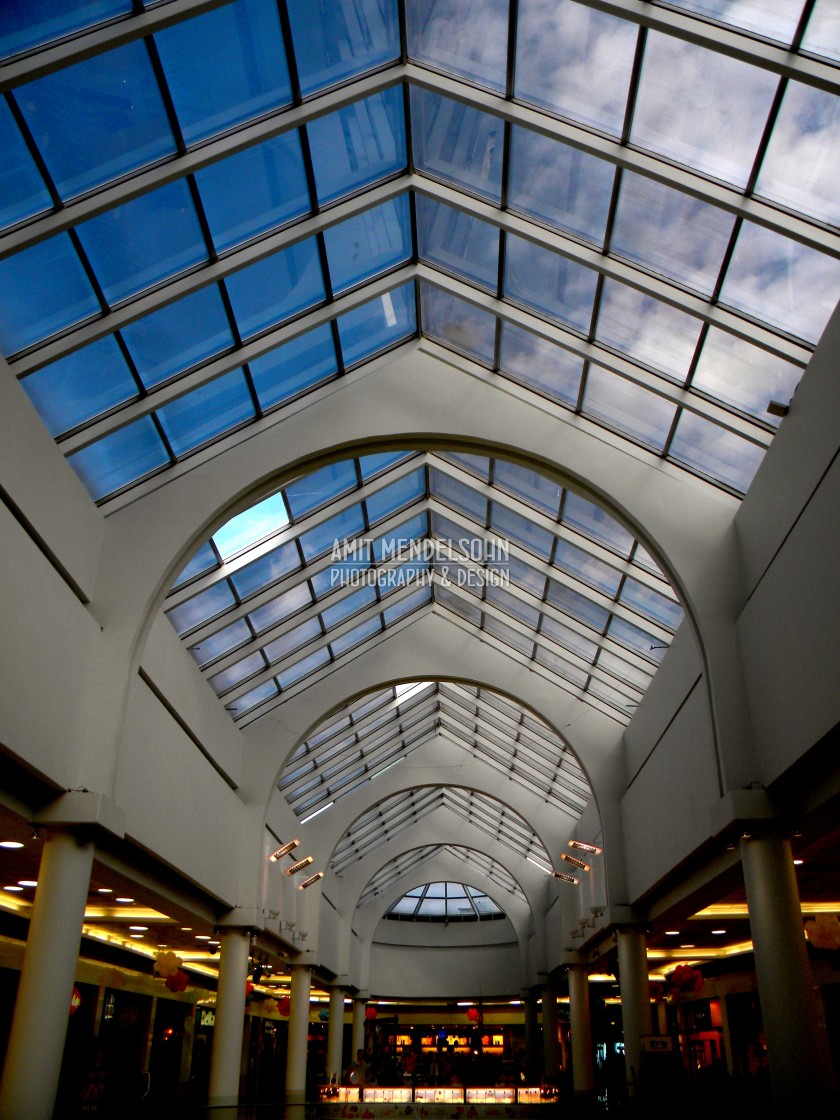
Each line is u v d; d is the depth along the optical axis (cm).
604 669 2125
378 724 2834
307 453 1502
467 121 1143
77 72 868
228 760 2062
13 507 997
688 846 1527
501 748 3044
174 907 1794
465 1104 2173
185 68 932
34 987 1073
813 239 955
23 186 921
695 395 1280
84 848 1153
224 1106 1862
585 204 1148
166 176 998
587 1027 3077
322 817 3200
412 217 1355
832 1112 1036
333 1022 3816
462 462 1772
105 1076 1611
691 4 865
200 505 1421
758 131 929
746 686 1270
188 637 1731
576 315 1320
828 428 958
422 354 1597
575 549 1767
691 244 1091
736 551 1356
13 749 970
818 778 1082
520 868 4156
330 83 1059
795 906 1139
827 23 806
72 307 1063
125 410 1238
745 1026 2705
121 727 1254
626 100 992
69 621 1170
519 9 980
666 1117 1515
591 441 1491
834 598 930
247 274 1223
